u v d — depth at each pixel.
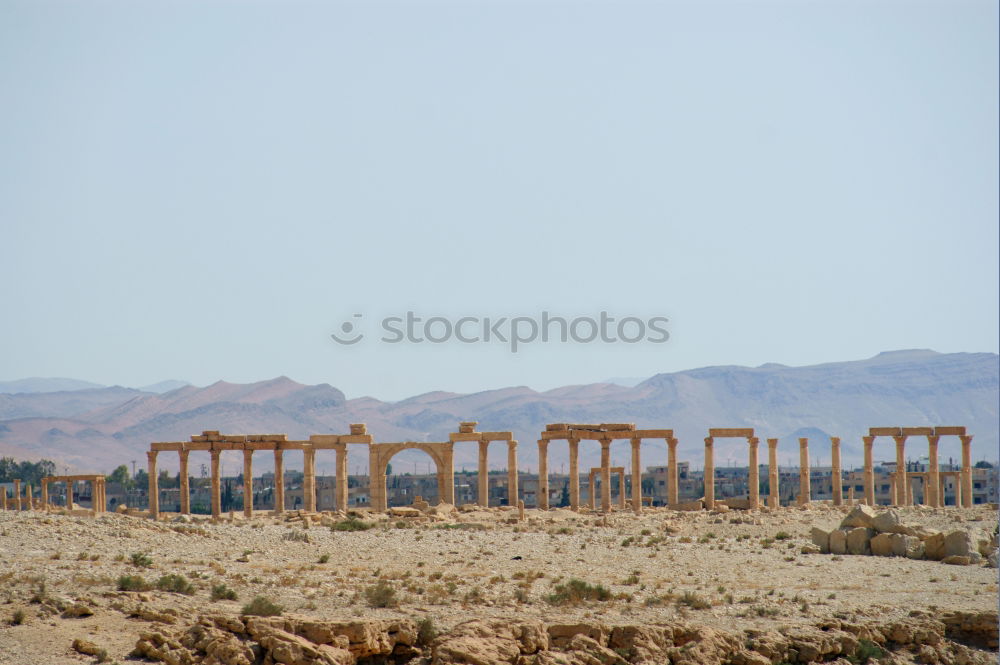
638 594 105.56
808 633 94.94
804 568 123.19
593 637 89.94
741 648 91.50
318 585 102.00
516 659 86.31
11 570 99.31
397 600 96.88
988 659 97.50
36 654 80.00
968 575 119.25
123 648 82.25
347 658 82.81
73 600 88.62
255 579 102.31
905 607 104.44
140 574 100.88
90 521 126.94
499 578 109.12
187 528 129.88
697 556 130.38
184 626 85.81
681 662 88.38
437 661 84.00
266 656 81.94
